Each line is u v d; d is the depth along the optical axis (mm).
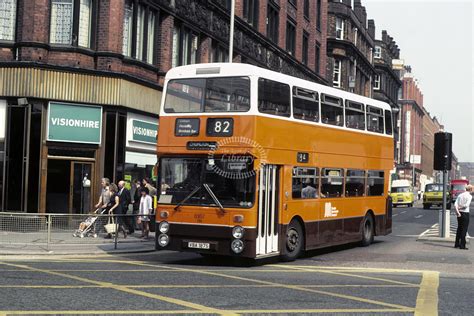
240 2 34406
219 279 11648
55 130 21969
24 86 21297
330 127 16969
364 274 13008
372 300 9680
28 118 21438
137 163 24891
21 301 8703
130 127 24188
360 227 18922
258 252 13633
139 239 18312
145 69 25156
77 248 16641
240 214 13367
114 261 14516
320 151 16406
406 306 9219
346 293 10312
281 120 14523
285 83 14836
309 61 49438
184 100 14219
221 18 32031
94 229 16953
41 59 21578
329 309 8789
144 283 10789
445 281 12172
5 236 16078
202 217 13656
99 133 22812
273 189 14312
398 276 12781
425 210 52281
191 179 13898
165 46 26578
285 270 13430
